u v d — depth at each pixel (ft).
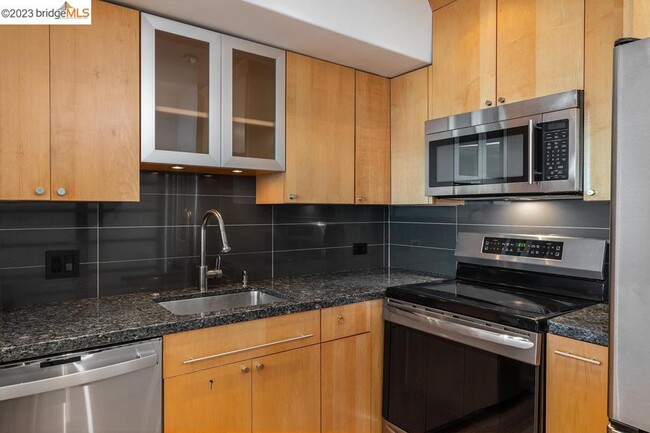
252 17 5.92
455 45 7.18
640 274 3.38
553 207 6.84
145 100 5.69
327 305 6.31
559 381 4.79
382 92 8.32
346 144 7.76
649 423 3.35
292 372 5.98
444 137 7.16
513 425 5.16
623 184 3.49
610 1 5.31
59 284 5.94
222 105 6.32
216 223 7.36
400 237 9.47
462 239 7.90
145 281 6.64
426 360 6.30
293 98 7.09
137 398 4.72
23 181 4.88
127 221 6.48
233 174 7.49
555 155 5.71
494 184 6.40
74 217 6.04
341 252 8.98
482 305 5.68
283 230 8.16
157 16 5.82
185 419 5.07
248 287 7.21
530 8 6.15
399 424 6.72
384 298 7.02
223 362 5.35
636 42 3.43
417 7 7.41
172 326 4.93
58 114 5.09
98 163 5.36
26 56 4.90
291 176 7.06
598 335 4.43
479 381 5.56
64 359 4.33
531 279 6.81
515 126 6.14
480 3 6.81
